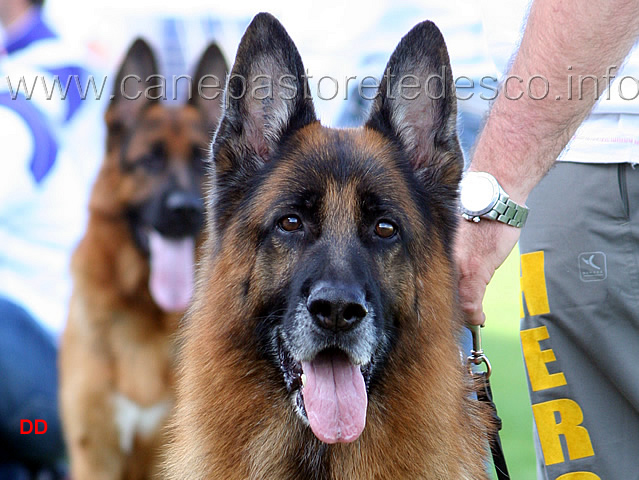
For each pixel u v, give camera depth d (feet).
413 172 13.21
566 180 14.87
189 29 18.70
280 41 12.96
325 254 11.87
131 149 17.70
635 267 14.49
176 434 13.25
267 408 12.57
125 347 17.67
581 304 14.88
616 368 14.78
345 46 24.68
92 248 17.57
